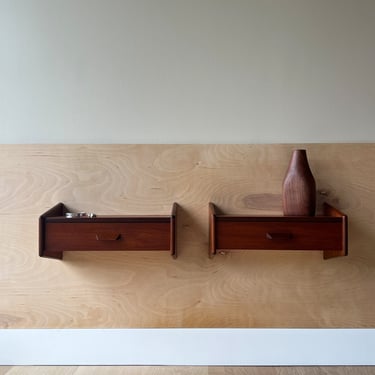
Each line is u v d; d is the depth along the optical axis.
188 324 1.63
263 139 1.67
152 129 1.67
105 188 1.65
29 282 1.64
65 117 1.67
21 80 1.67
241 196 1.64
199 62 1.67
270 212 1.64
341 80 1.66
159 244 1.43
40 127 1.68
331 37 1.66
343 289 1.63
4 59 1.67
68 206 1.65
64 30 1.67
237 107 1.67
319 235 1.42
